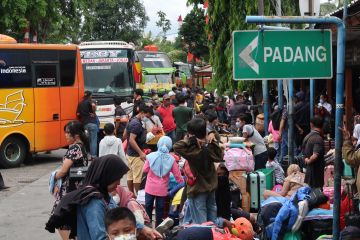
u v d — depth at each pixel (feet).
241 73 19.29
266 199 28.12
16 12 88.53
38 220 35.73
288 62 19.33
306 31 19.33
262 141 37.63
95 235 15.53
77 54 64.95
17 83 60.44
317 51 19.38
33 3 90.89
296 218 23.32
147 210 31.35
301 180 30.22
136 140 38.22
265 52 19.25
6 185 48.96
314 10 25.21
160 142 31.58
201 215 24.79
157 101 77.20
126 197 18.76
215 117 43.14
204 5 68.03
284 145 46.09
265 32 19.24
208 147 24.77
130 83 80.02
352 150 22.97
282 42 19.29
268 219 24.84
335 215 19.57
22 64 60.75
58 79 63.41
